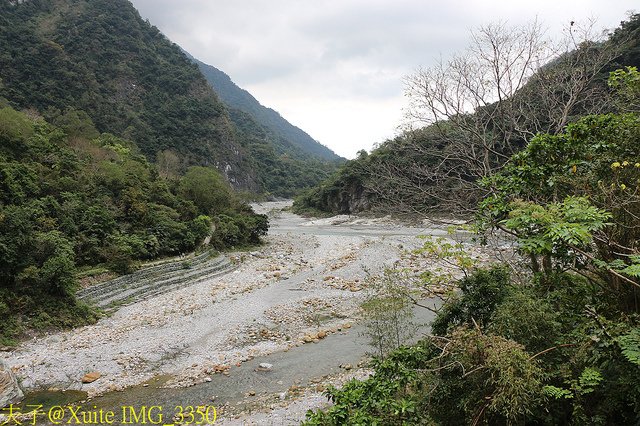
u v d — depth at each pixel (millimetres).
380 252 28703
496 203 6406
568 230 4484
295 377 12461
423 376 6012
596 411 4625
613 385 4562
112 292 20891
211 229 35125
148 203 30672
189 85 96375
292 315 18344
